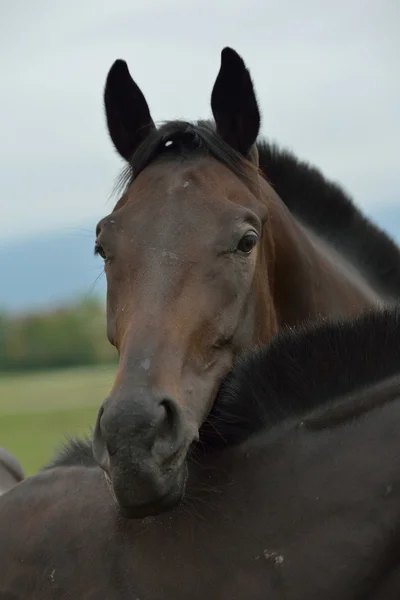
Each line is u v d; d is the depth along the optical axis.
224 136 3.30
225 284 2.75
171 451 2.31
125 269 2.72
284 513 2.38
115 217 2.83
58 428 14.70
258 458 2.52
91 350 27.41
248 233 2.84
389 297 4.52
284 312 3.65
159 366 2.43
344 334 2.54
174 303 2.62
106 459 2.31
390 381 2.45
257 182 3.23
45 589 2.66
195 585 2.41
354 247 4.45
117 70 3.29
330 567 2.27
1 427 15.11
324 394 2.51
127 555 2.56
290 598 2.29
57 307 27.58
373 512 2.28
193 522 2.51
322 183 4.36
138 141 3.31
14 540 2.82
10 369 27.33
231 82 3.27
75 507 2.78
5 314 28.22
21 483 3.05
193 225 2.76
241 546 2.40
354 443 2.38
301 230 3.89
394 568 2.27
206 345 2.68
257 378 2.59
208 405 2.65
